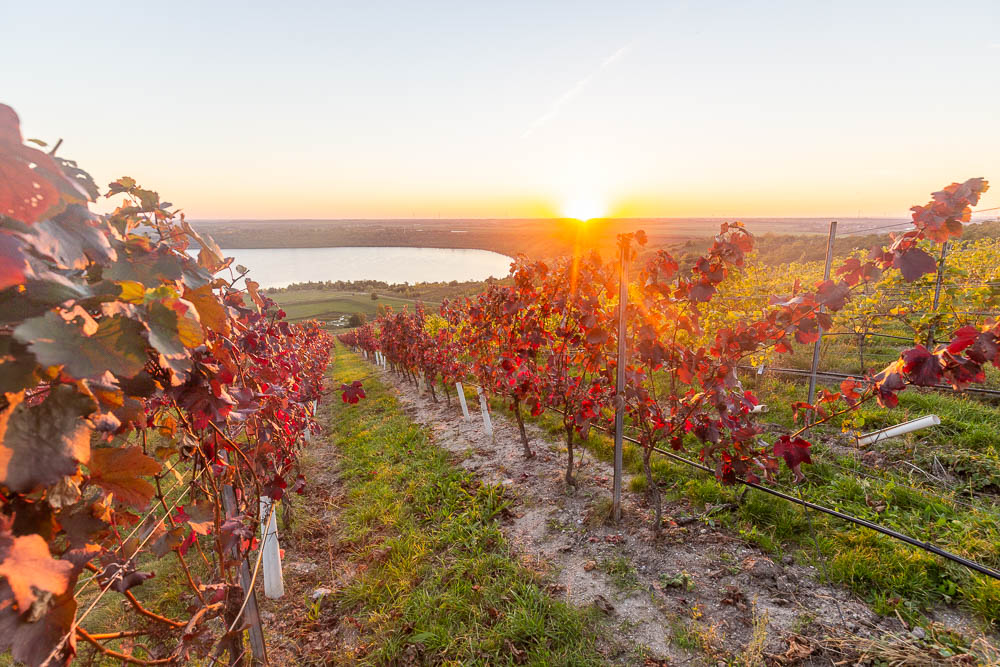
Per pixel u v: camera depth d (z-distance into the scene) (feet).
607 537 11.26
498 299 17.99
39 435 1.92
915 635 7.61
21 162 1.37
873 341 26.63
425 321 39.42
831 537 10.14
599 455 16.03
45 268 1.93
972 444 13.55
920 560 8.98
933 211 7.14
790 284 27.09
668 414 17.79
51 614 2.28
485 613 9.15
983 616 7.80
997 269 22.16
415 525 12.96
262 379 9.23
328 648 8.84
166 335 2.31
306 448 22.31
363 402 33.37
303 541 12.81
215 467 6.65
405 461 18.10
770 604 8.66
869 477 12.48
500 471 15.90
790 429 16.17
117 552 3.92
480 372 19.61
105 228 2.66
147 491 2.76
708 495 12.25
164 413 4.76
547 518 12.57
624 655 7.97
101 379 1.99
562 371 14.55
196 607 5.03
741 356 9.77
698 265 9.96
